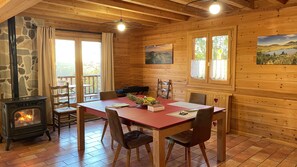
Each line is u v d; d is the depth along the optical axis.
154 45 6.00
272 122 3.96
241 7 3.92
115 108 3.23
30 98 4.03
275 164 3.11
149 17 5.11
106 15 4.82
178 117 2.71
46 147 3.82
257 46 4.05
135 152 3.58
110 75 6.11
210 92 4.68
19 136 3.83
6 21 4.31
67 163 3.21
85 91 5.95
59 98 5.44
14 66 4.27
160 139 2.36
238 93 4.38
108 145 3.90
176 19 4.96
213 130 4.55
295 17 3.60
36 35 4.83
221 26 4.55
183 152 3.57
